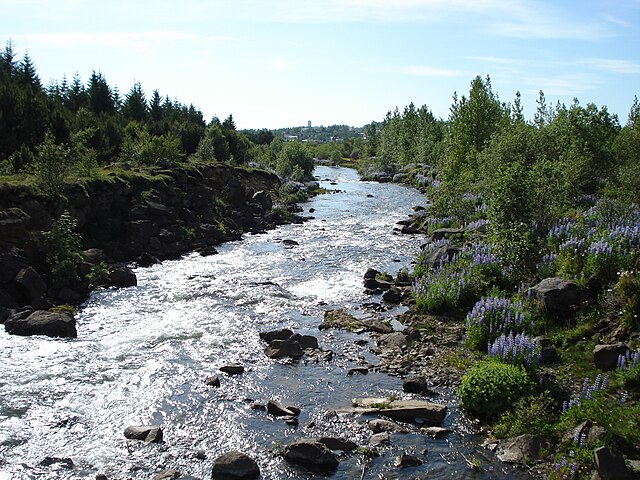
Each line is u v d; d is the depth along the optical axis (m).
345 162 123.12
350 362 14.61
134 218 26.48
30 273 17.64
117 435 10.71
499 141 35.00
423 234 33.47
